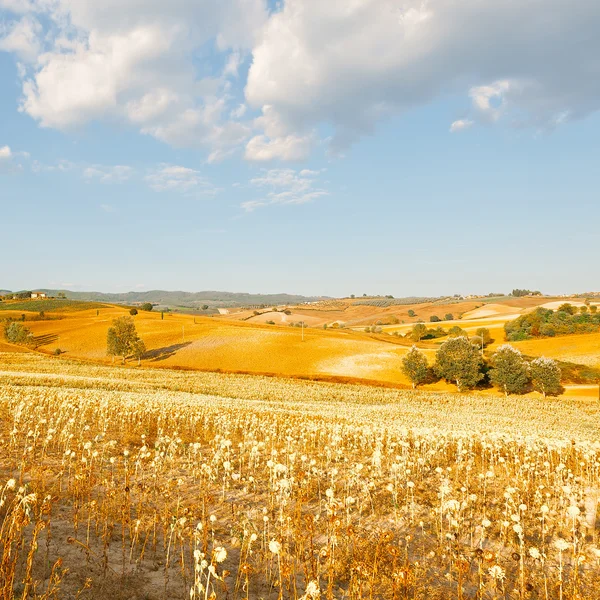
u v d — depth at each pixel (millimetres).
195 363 89938
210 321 151750
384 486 14250
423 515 12203
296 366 86688
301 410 33438
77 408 22031
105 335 117375
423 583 8500
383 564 9031
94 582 7203
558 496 14203
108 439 17609
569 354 84938
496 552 10203
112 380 48344
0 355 74375
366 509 12367
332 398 51562
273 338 108062
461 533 10773
